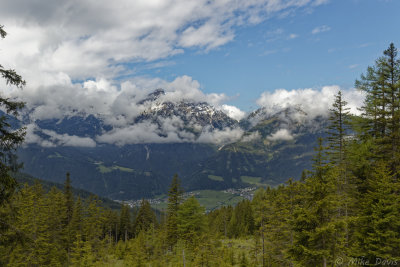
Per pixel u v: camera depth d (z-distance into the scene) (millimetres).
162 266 50469
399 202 26250
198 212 54312
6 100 15906
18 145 15766
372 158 31984
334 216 23141
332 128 34344
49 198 62719
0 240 16312
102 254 61000
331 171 23703
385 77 32188
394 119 30438
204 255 39906
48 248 48562
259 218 38812
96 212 70812
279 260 34094
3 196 15648
